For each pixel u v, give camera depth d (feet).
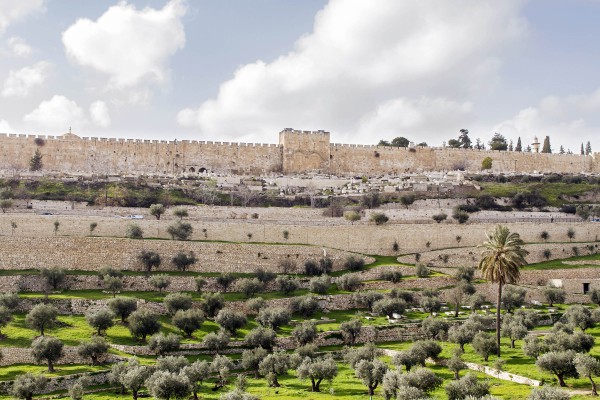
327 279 415.64
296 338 342.03
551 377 278.67
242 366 311.06
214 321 363.15
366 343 335.67
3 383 262.26
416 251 507.71
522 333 335.67
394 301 388.16
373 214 529.86
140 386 267.39
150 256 407.64
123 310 340.80
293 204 604.49
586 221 580.71
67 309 344.90
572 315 364.79
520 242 326.03
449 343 351.46
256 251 444.14
